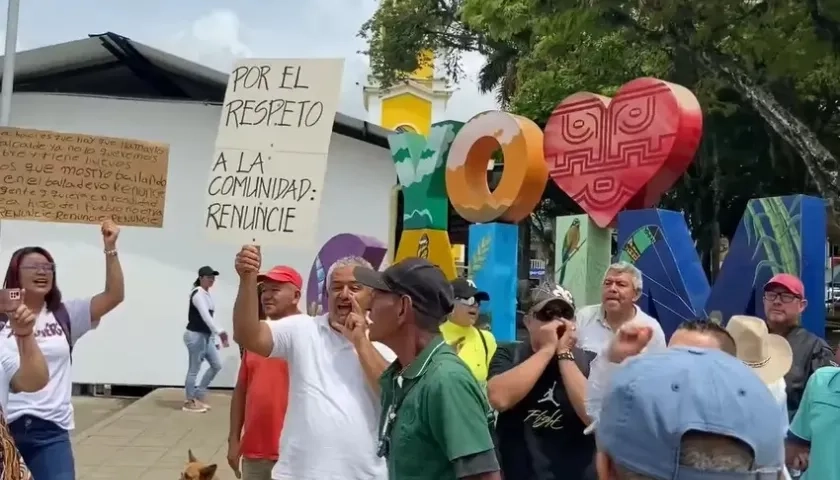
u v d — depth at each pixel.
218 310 12.44
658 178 6.79
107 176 4.97
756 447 1.61
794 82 15.55
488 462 2.68
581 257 7.46
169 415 10.60
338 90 4.59
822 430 3.89
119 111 12.37
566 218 7.74
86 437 9.34
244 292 4.06
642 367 1.73
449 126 8.88
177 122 12.45
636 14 13.03
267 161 4.61
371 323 2.94
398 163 9.41
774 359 4.05
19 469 3.45
